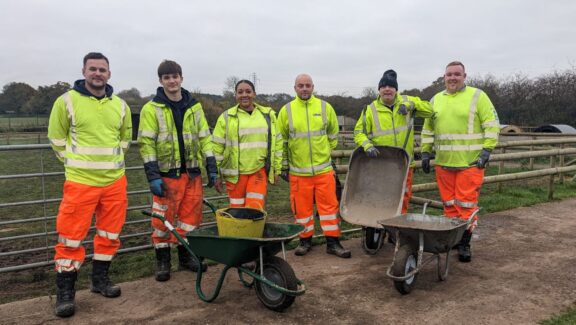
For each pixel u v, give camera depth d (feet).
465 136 17.20
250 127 16.67
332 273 16.16
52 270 17.65
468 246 17.40
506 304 13.43
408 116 18.44
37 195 36.76
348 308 13.20
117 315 12.85
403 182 17.44
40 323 12.35
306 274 16.06
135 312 13.04
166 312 13.02
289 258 18.06
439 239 13.98
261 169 17.01
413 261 14.66
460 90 17.66
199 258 13.55
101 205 13.70
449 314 12.79
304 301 13.70
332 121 18.38
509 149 55.31
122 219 14.14
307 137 17.80
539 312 12.87
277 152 17.33
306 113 17.89
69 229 12.92
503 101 128.98
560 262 17.19
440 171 18.11
